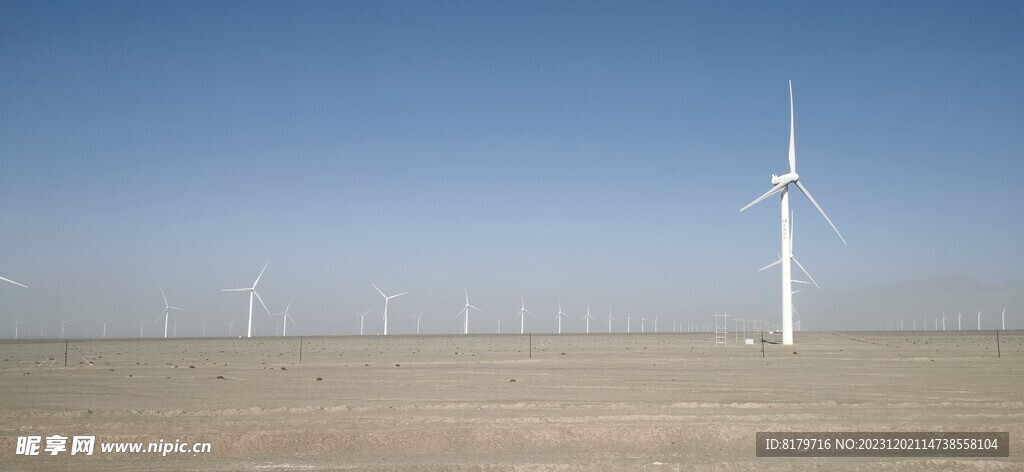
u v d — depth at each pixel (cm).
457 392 3428
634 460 1866
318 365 5525
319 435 2092
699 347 8856
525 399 3114
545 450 2023
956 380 4034
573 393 3366
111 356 7756
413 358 6575
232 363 5969
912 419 2453
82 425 2345
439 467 1794
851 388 3584
